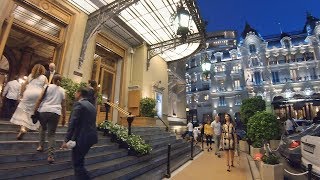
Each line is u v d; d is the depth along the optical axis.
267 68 40.66
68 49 9.11
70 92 7.55
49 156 4.04
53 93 4.24
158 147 8.54
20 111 4.51
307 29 41.00
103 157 5.43
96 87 5.02
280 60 40.84
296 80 38.56
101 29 10.99
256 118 8.65
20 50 11.44
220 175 6.18
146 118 11.58
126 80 13.04
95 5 9.77
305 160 5.54
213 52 48.94
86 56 9.95
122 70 12.99
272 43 42.06
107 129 7.16
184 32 6.78
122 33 12.45
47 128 4.45
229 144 6.90
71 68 9.09
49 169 3.94
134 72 13.66
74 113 3.23
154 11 10.62
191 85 49.19
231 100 43.03
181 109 22.53
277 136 8.30
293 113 19.92
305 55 39.19
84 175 3.13
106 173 4.87
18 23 7.45
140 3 10.00
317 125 7.07
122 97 12.53
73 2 9.48
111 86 12.56
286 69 39.69
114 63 13.03
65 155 4.70
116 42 12.41
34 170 3.68
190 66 50.62
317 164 4.82
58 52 9.05
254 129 8.53
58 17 8.98
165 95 16.59
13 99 7.19
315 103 19.31
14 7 8.03
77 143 3.14
